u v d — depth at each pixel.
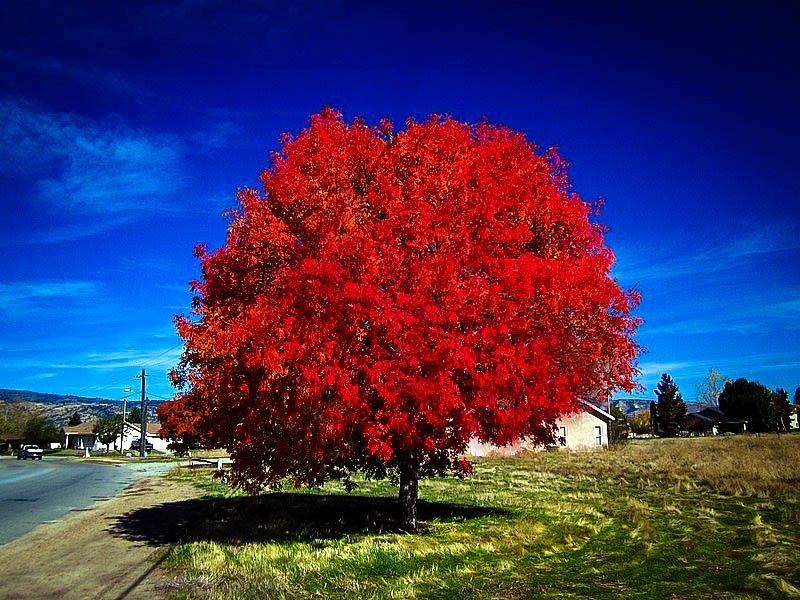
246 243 13.38
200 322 13.63
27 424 123.19
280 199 12.98
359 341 11.12
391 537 13.45
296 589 9.41
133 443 114.31
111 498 25.72
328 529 15.12
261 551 12.19
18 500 25.22
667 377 92.25
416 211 11.80
